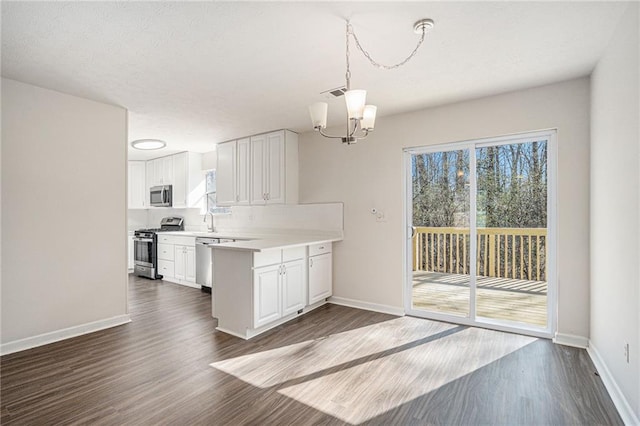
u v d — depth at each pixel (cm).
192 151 557
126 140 337
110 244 324
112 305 326
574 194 271
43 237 279
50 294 283
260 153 445
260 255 303
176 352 266
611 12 180
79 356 257
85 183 306
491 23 189
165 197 575
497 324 313
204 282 474
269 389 210
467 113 321
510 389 209
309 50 221
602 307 228
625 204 183
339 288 406
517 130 296
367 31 197
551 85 280
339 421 179
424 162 359
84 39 204
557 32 199
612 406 191
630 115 175
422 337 296
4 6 169
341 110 347
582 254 267
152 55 225
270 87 284
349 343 284
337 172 407
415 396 203
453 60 236
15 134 265
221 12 177
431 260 356
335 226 408
